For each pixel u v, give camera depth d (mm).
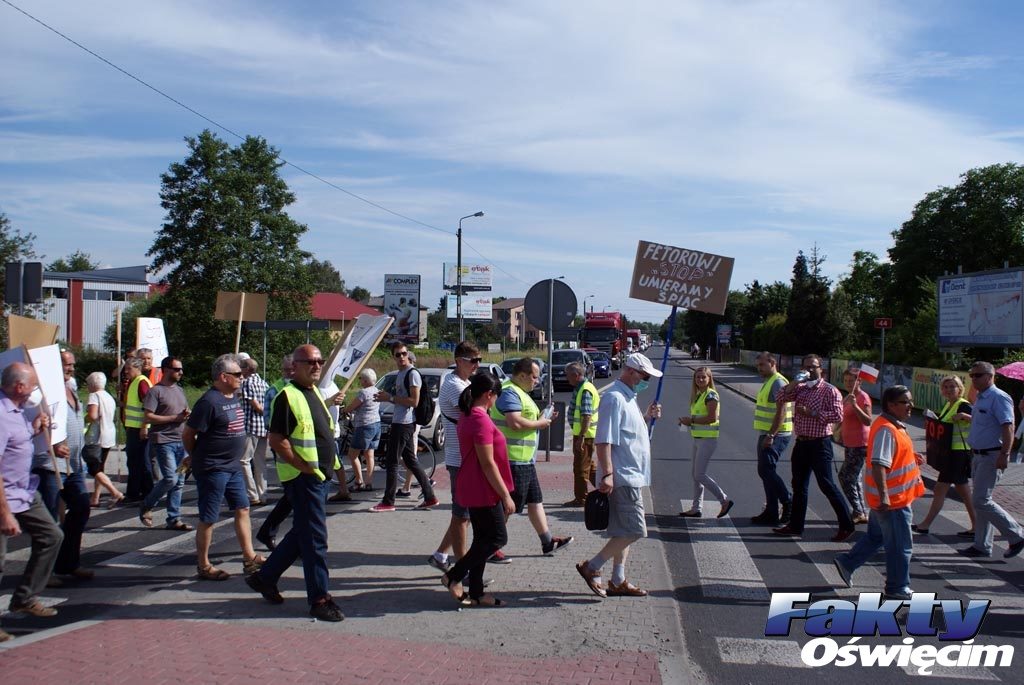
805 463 8555
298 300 38219
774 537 8656
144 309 42062
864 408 9133
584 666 4875
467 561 6027
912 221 55438
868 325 57688
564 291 10570
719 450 16359
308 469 5645
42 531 5945
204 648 5070
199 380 36188
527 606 6082
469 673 4727
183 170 36281
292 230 37812
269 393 10484
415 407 9789
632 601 6234
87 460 9984
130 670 4660
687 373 55344
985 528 7824
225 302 14867
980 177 52688
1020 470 13039
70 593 6617
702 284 7828
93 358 36562
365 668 4770
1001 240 52219
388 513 9586
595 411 10031
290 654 4980
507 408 7047
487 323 88562
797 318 53000
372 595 6336
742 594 6645
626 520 6188
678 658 5039
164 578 7051
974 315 26359
